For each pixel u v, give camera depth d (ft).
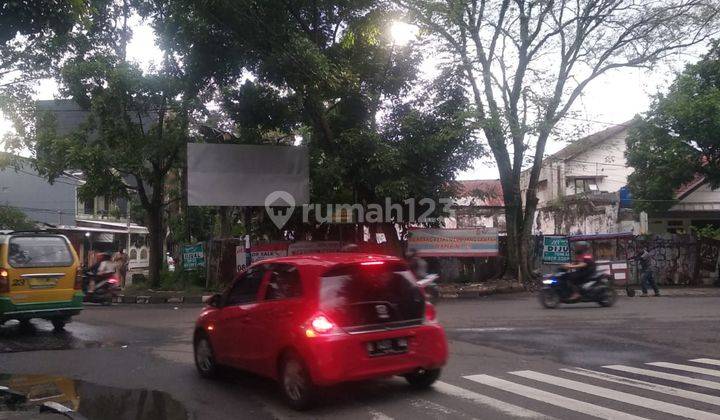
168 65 59.57
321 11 58.18
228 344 22.98
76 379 24.36
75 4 22.08
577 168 114.93
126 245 135.95
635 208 88.58
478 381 23.06
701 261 73.00
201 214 91.09
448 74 63.21
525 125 60.70
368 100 61.31
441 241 66.39
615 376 23.93
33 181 116.67
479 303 52.90
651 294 61.26
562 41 65.10
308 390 18.90
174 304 57.67
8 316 34.81
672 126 80.12
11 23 21.36
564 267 48.21
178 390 22.48
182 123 59.52
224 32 54.08
